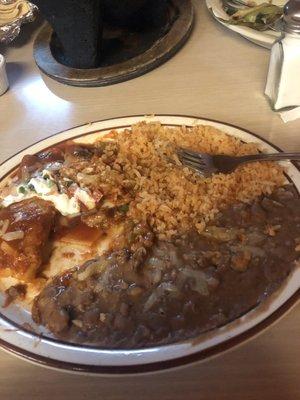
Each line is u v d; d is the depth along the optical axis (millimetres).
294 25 368
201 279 279
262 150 348
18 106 476
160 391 246
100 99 464
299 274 265
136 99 454
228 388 241
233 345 243
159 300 275
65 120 447
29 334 269
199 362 242
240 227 307
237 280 275
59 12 439
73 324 274
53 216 341
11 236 319
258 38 470
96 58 484
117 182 353
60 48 527
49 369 263
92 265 307
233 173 336
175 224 320
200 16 546
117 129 397
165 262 296
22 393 257
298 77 381
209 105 431
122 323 268
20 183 364
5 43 551
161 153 367
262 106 420
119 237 325
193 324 260
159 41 501
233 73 463
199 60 487
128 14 510
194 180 343
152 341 257
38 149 393
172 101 443
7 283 313
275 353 250
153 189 345
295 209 307
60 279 308
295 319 262
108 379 254
